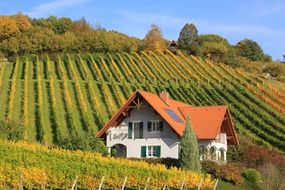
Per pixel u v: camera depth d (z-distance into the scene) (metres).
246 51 197.62
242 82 118.81
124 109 62.53
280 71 163.25
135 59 132.25
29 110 87.81
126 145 62.91
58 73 114.12
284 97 113.31
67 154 43.19
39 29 154.75
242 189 55.81
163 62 133.75
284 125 94.56
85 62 126.31
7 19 154.50
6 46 139.75
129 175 46.22
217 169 56.88
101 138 64.62
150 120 62.44
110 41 147.25
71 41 145.12
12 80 101.69
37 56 127.31
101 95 100.69
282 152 81.25
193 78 120.81
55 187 42.22
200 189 50.66
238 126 90.75
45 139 71.94
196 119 65.69
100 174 44.16
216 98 105.06
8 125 59.31
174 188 49.69
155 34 161.75
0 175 38.97
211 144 63.53
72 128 78.94
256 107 99.81
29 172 40.06
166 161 57.16
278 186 59.34
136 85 109.94
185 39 175.12
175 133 60.53
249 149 71.44
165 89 109.56
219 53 162.75
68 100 90.56
